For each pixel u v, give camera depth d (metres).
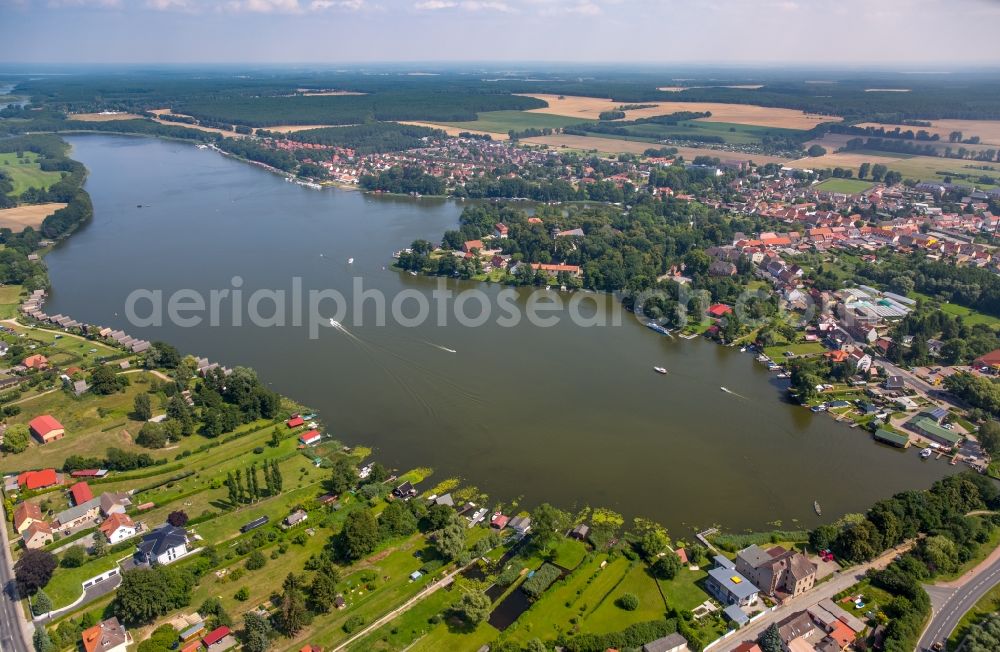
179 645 161.50
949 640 163.38
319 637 164.88
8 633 165.00
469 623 169.75
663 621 166.75
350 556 190.00
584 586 181.38
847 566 189.25
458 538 190.00
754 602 174.75
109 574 183.25
